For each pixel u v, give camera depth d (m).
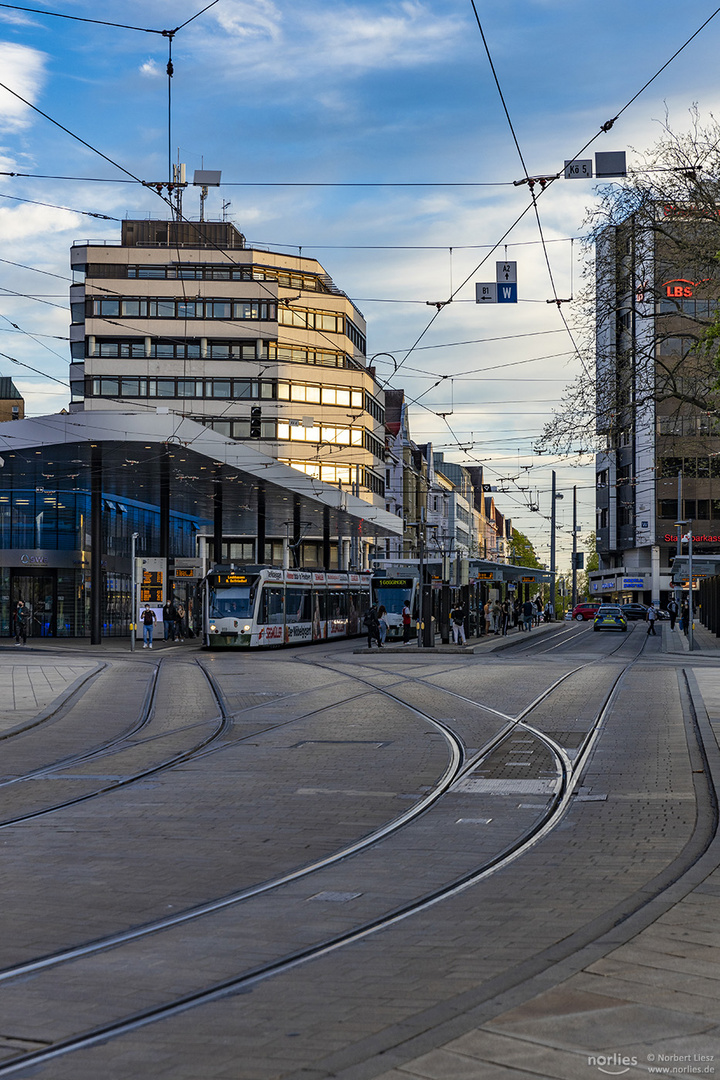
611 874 8.21
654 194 22.81
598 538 104.25
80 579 55.09
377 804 11.63
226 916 7.30
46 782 13.31
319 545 82.19
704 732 16.33
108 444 40.16
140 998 5.57
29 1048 4.89
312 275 78.25
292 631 46.62
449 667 31.86
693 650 43.84
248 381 74.44
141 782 13.27
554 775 13.34
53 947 6.58
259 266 75.12
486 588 58.91
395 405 105.19
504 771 13.70
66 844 9.74
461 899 7.63
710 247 22.61
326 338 77.19
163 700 22.94
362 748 15.76
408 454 104.31
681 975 5.54
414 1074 4.32
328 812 11.20
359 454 77.25
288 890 8.02
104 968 6.12
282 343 75.12
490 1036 4.71
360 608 57.75
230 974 5.97
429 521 112.38
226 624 42.88
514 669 30.73
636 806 11.14
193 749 15.99
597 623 65.56
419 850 9.41
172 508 64.25
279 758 14.98
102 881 8.33
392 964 6.04
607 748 15.31
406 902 7.58
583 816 10.79
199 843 9.74
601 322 24.27
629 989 5.31
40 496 53.72
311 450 75.50
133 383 73.69
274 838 9.95
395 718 19.22
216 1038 4.93
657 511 88.88
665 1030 4.76
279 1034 4.94
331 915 7.27
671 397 24.23
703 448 28.56
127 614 60.91
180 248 74.94
